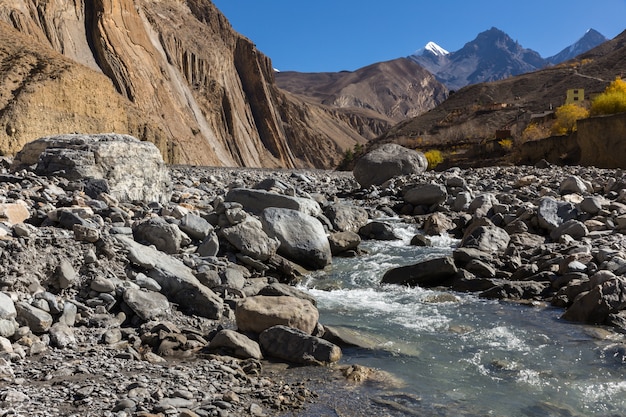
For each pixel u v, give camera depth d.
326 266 11.92
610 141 34.06
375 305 9.44
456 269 10.87
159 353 6.88
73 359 6.36
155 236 10.12
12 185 11.55
